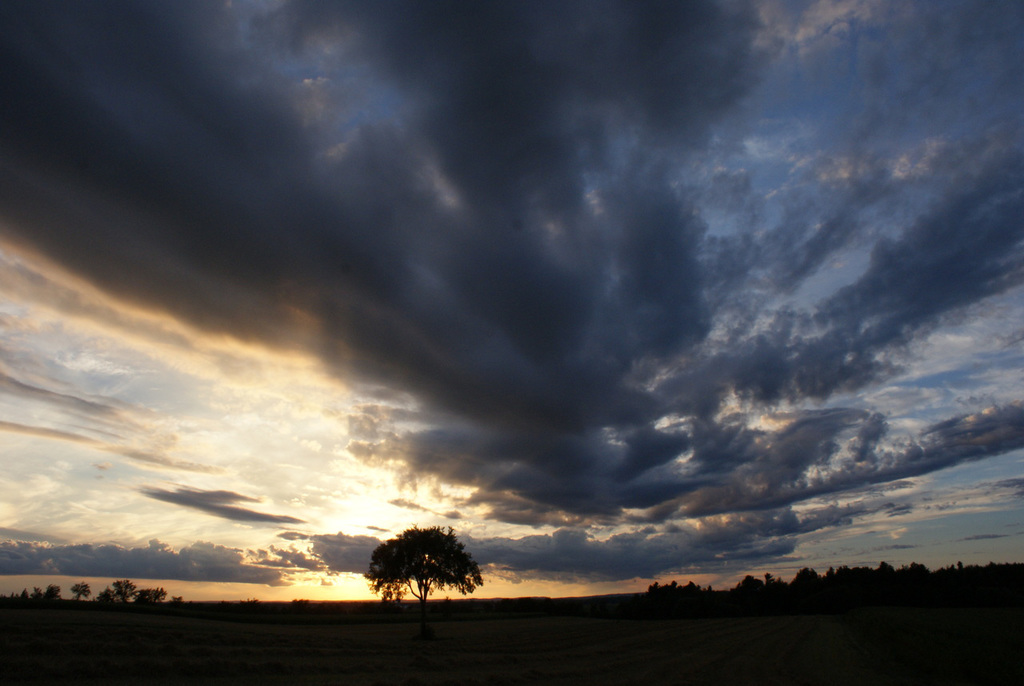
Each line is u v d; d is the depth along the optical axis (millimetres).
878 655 40375
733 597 179250
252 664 27625
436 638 57406
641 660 36875
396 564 58219
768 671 31125
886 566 162875
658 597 164000
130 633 35719
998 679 25531
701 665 33844
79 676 22766
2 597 58000
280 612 102812
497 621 101375
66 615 47688
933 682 27125
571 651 43156
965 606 133375
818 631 68375
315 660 31984
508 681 26188
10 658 23953
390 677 26328
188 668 25625
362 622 87000
